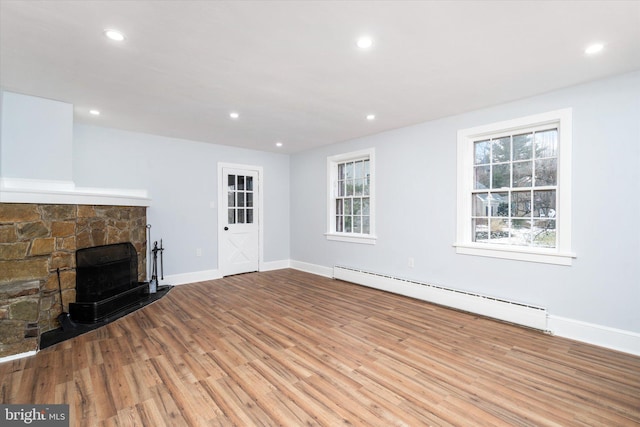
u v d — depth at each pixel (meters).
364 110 3.51
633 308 2.54
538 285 3.04
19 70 2.48
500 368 2.29
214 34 1.98
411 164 4.16
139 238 4.28
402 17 1.80
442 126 3.81
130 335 2.89
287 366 2.32
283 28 1.92
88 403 1.87
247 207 5.76
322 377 2.17
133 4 1.67
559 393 1.98
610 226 2.64
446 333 2.93
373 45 2.12
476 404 1.87
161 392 1.98
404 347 2.63
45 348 2.62
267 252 6.02
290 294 4.30
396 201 4.35
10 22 1.83
